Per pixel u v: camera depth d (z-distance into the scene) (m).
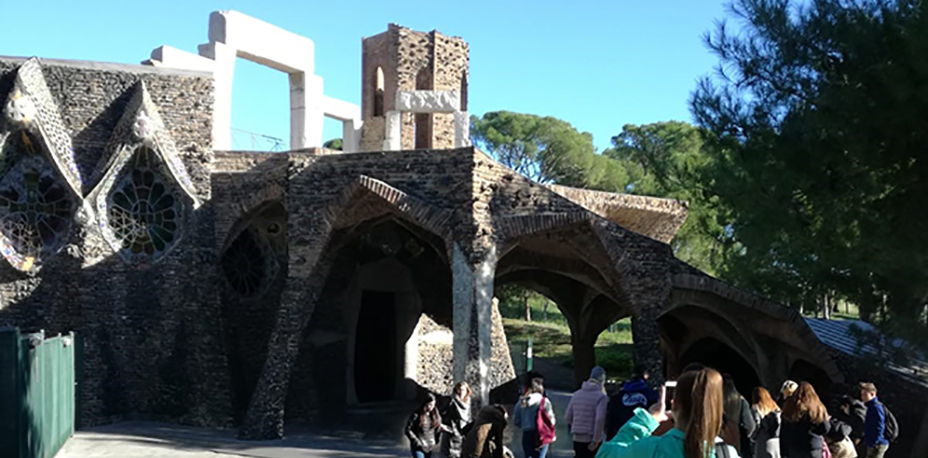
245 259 22.75
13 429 11.26
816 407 9.63
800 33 13.47
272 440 18.52
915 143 11.89
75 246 20.66
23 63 20.81
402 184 18.55
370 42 30.91
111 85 21.94
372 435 19.67
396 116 27.77
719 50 14.51
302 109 28.62
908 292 11.86
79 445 17.02
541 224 18.03
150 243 21.58
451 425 11.70
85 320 20.58
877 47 12.16
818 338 18.05
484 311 17.53
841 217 12.47
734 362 24.70
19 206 20.62
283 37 27.75
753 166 13.38
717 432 3.82
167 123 21.97
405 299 25.00
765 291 13.70
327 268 19.78
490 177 18.06
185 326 21.28
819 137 12.74
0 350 11.32
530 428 11.27
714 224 19.58
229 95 25.59
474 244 17.61
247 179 21.72
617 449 4.06
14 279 20.38
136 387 21.17
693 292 18.64
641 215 23.30
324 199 19.28
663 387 6.51
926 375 16.86
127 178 21.53
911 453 15.92
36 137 20.52
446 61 30.47
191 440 18.27
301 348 22.27
